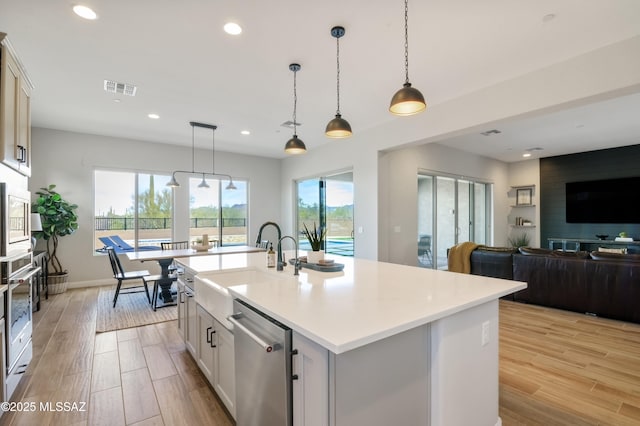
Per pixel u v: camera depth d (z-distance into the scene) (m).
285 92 3.82
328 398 1.13
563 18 2.42
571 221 7.34
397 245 5.53
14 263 2.24
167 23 2.48
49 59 3.03
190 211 6.75
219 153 7.09
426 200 6.32
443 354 1.44
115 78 3.44
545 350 2.95
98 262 5.76
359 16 2.40
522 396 2.21
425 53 2.93
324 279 2.05
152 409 2.06
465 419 1.58
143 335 3.35
